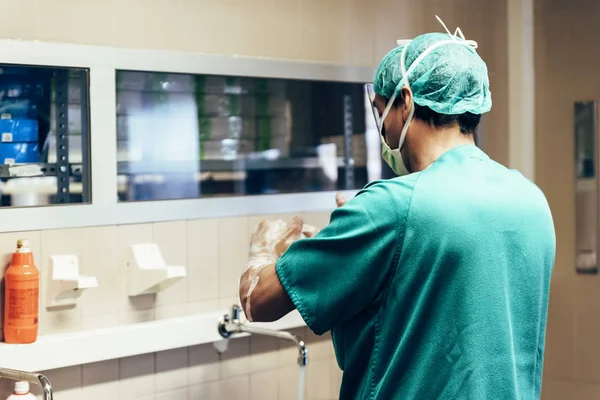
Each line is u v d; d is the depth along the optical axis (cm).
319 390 229
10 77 173
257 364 214
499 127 262
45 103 178
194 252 200
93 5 179
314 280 124
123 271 187
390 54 137
